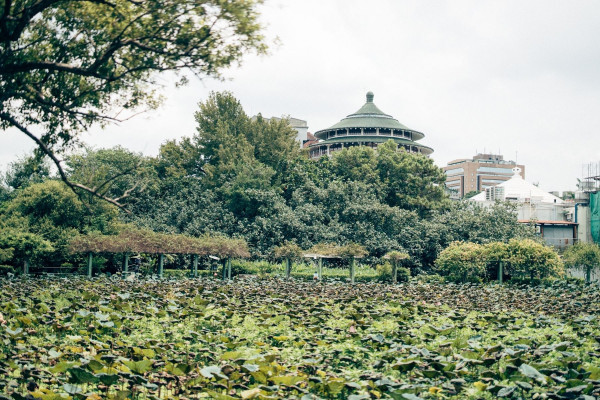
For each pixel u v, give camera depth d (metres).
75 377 7.60
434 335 12.30
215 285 24.17
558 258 31.95
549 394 7.70
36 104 12.12
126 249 29.03
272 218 38.09
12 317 13.56
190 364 8.62
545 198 61.44
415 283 30.91
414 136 74.31
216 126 46.25
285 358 10.16
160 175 44.38
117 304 15.62
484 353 10.01
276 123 48.06
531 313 17.56
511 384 8.23
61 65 10.49
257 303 17.88
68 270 32.78
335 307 17.75
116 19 10.70
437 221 40.25
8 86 10.84
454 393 8.11
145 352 9.27
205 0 9.82
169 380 8.04
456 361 9.76
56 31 11.70
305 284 25.59
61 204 32.00
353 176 45.97
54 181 32.88
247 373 8.38
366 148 48.41
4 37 9.69
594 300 21.83
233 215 38.75
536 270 31.61
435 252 38.47
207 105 46.84
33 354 9.24
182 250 30.28
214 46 10.56
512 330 13.95
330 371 9.09
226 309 16.34
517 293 24.20
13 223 30.36
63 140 12.73
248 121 47.94
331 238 37.72
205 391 7.81
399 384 7.80
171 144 44.34
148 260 36.31
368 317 15.32
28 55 11.08
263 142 47.09
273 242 37.34
